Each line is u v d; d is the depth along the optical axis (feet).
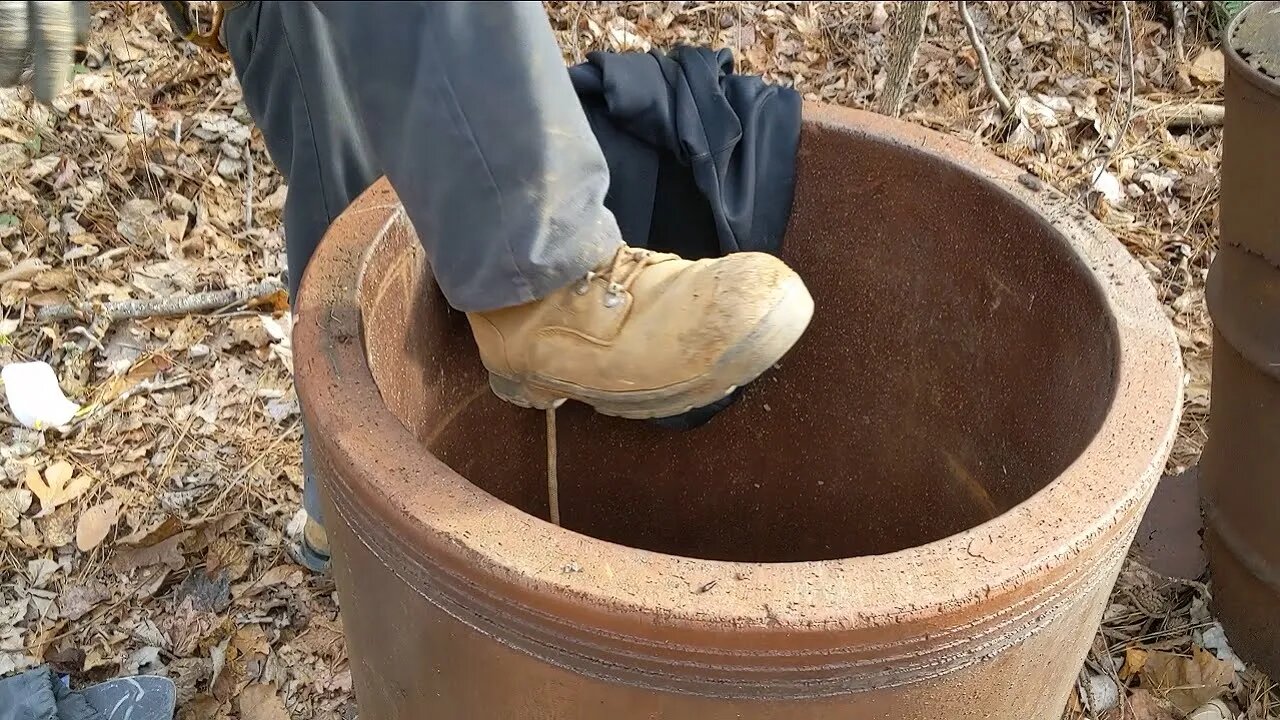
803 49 12.67
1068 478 3.88
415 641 4.08
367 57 3.57
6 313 9.43
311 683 7.30
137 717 6.67
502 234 3.85
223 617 7.57
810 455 7.24
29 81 4.02
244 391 9.14
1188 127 12.14
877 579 3.45
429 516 3.64
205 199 10.64
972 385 6.04
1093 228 5.21
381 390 4.81
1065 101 12.14
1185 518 8.36
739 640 3.33
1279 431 6.70
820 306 6.73
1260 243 6.39
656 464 7.37
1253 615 7.50
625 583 3.40
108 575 7.77
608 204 6.31
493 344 4.49
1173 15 13.12
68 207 10.31
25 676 6.69
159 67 11.54
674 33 12.66
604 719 3.71
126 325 9.52
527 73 3.52
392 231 4.96
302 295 4.57
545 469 7.00
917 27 9.31
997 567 3.51
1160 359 4.46
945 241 5.93
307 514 7.52
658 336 4.17
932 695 3.67
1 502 8.14
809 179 6.36
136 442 8.68
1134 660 7.58
